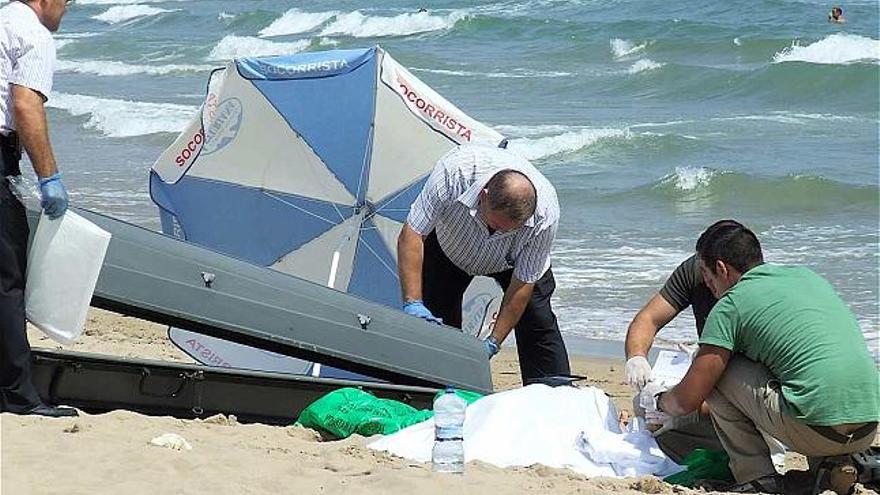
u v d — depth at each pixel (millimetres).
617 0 161500
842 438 21297
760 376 21531
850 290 48062
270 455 21312
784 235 59562
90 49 161875
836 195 67312
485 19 150250
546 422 23656
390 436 23391
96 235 23188
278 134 33375
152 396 25281
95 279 23359
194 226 34031
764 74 107875
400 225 33844
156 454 20344
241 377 25688
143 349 36219
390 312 27781
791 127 91812
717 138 87125
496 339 28328
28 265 23172
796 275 22078
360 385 26344
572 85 113625
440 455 20906
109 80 130250
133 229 26219
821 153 80688
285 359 32344
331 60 32594
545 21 145375
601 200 67875
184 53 155625
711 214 64562
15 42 22000
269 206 34219
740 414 21938
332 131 33375
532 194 26281
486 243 27875
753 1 149125
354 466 20750
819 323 21422
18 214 22531
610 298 47188
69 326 23328
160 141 86938
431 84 116062
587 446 23125
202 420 24672
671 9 151500
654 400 22984
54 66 22469
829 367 21109
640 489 21141
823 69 106062
